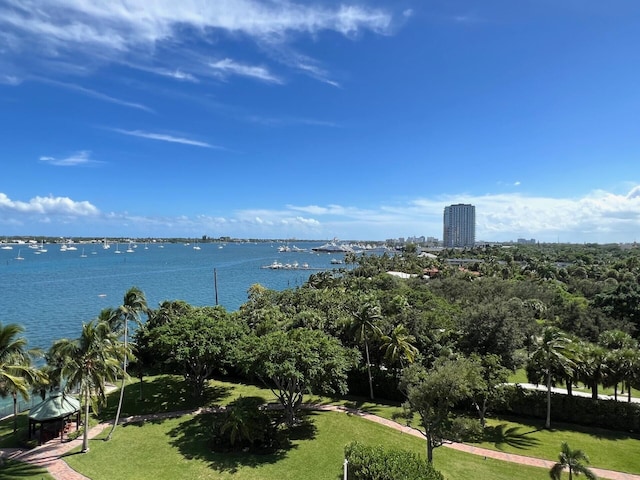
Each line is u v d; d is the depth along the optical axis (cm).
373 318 5438
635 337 7369
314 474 3162
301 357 3884
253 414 3706
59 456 3350
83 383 3378
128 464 3247
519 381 5884
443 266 18888
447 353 4866
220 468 3219
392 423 4309
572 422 4519
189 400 4781
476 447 3822
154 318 5475
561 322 7731
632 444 3978
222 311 5619
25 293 13750
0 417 4181
